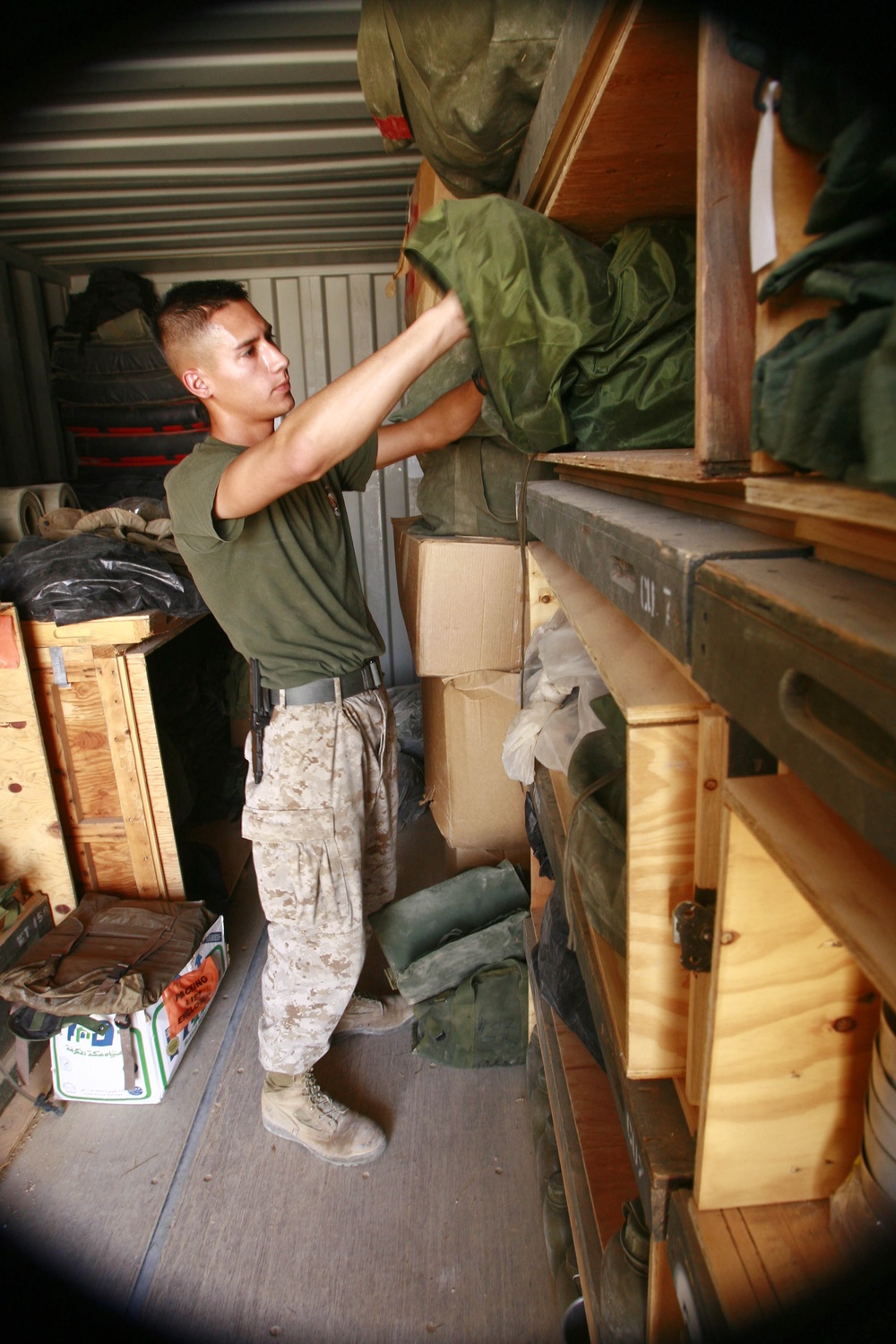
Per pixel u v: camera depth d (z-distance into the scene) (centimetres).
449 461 193
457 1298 136
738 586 46
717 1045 61
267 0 187
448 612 194
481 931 189
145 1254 146
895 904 41
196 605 226
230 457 130
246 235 332
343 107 236
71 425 349
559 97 85
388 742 184
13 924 206
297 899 159
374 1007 200
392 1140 169
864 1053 62
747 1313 58
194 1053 195
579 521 89
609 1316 89
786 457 44
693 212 101
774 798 52
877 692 32
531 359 98
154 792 219
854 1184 60
